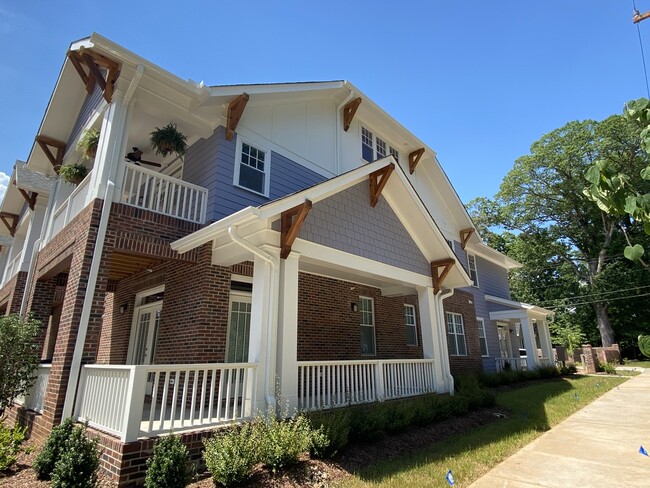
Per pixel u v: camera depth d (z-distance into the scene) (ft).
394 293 41.19
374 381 27.40
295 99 37.24
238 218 19.97
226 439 15.65
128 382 15.81
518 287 132.67
